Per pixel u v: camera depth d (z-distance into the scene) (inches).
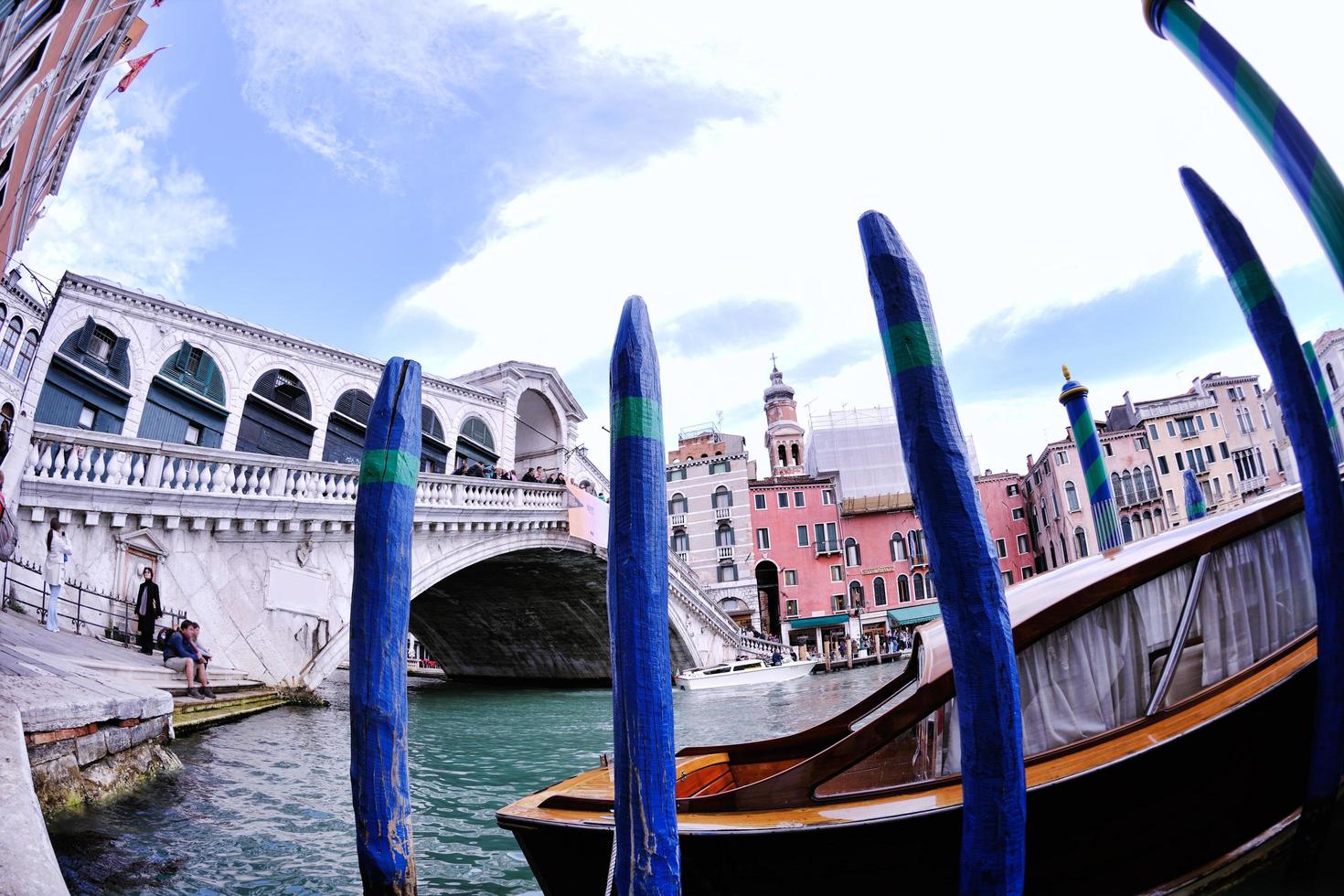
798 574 1680.6
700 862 120.6
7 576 374.0
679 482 1743.4
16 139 320.2
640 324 94.7
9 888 78.0
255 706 445.1
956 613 81.6
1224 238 128.6
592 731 529.3
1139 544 146.3
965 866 81.2
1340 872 115.4
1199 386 1535.4
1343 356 1053.8
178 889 166.7
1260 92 112.8
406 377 114.4
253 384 759.1
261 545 501.4
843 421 1884.8
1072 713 125.6
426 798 293.0
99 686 243.0
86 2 294.0
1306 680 123.0
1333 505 113.5
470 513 686.5
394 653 103.8
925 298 89.5
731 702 786.2
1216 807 118.5
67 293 620.1
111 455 435.2
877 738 127.1
